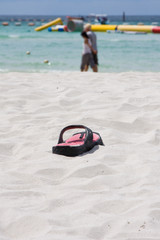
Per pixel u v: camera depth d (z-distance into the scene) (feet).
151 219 9.47
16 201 10.58
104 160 13.73
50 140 16.12
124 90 27.17
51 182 12.15
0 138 16.51
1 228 9.26
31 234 9.00
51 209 10.16
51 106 21.72
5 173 12.55
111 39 96.89
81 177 12.46
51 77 33.78
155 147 15.40
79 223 9.44
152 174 12.39
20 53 63.10
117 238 8.70
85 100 23.16
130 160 13.85
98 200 10.59
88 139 14.67
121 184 11.84
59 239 8.55
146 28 118.42
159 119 19.11
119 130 17.83
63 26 137.80
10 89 26.63
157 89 27.76
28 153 14.65
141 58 57.21
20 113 20.54
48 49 70.33
